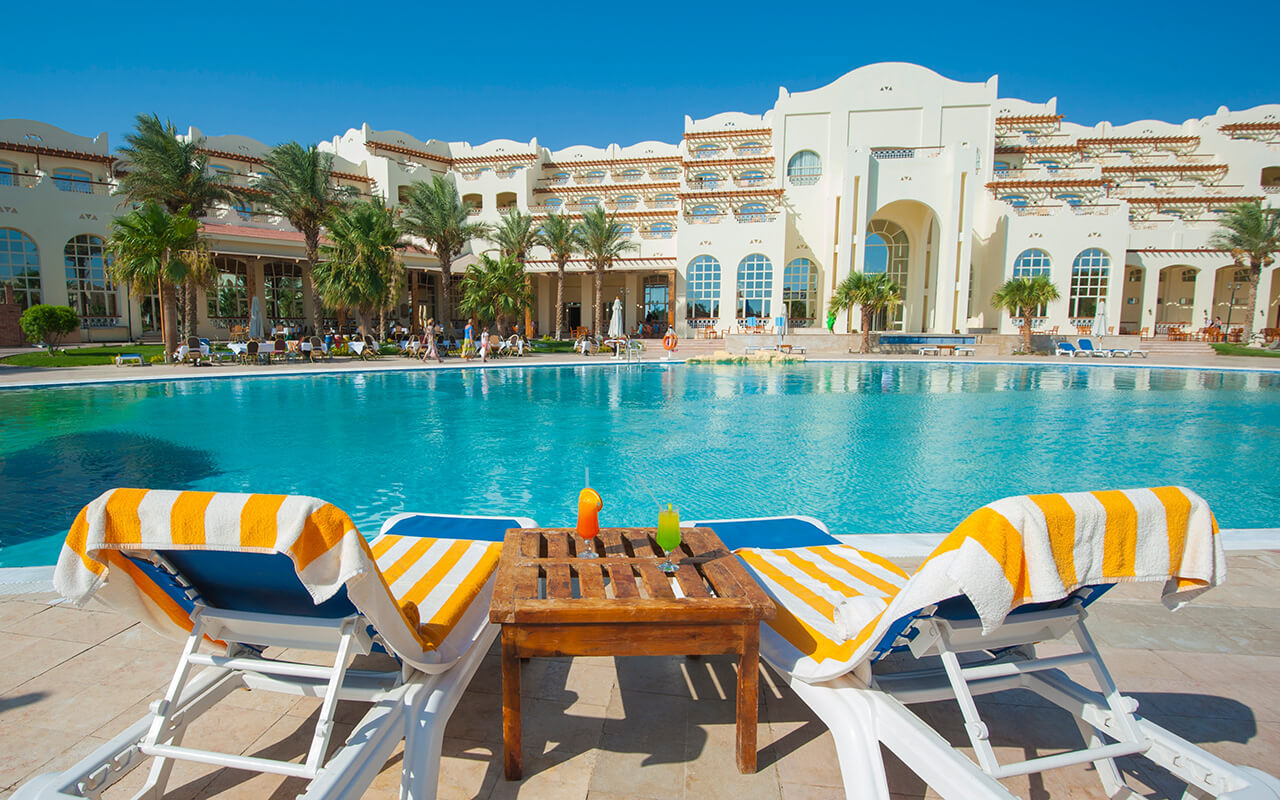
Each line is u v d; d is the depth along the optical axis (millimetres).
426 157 39062
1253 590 3352
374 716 1822
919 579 1665
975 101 33188
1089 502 1658
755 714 1998
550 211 36594
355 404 12594
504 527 3748
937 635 1846
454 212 29078
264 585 1873
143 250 19047
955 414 11508
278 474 7227
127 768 1721
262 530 1606
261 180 24594
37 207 25328
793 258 32906
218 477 7090
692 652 1969
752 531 3701
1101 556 1668
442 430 9898
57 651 2664
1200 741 2162
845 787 1888
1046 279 26578
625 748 2139
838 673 1972
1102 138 35938
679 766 2051
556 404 12734
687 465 7691
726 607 1934
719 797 1921
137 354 20750
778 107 34719
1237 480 7027
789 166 35219
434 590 2490
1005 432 9781
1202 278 30875
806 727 2268
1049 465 7707
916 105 33531
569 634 1929
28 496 6219
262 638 1975
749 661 1976
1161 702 2387
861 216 30078
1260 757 2080
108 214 26828
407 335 30000
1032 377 18219
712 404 12789
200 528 1631
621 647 1948
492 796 1918
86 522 1688
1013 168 35500
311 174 23625
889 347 28203
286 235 28469
